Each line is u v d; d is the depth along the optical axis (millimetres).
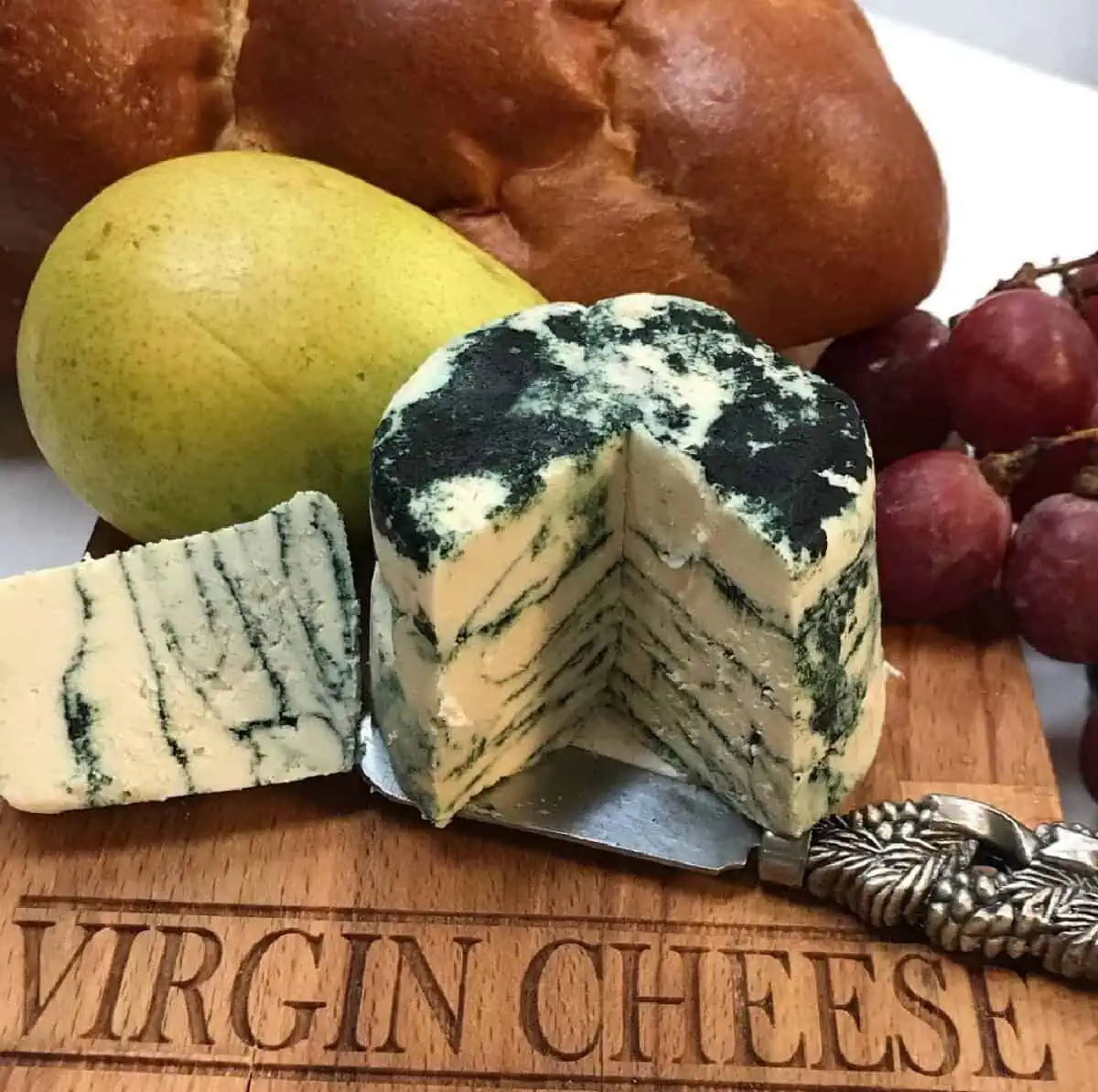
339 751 222
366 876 213
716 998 201
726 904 210
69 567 219
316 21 246
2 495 281
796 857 207
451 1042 197
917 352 268
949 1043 197
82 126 244
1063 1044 196
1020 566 235
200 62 255
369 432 226
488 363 210
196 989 202
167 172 229
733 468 195
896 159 258
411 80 245
